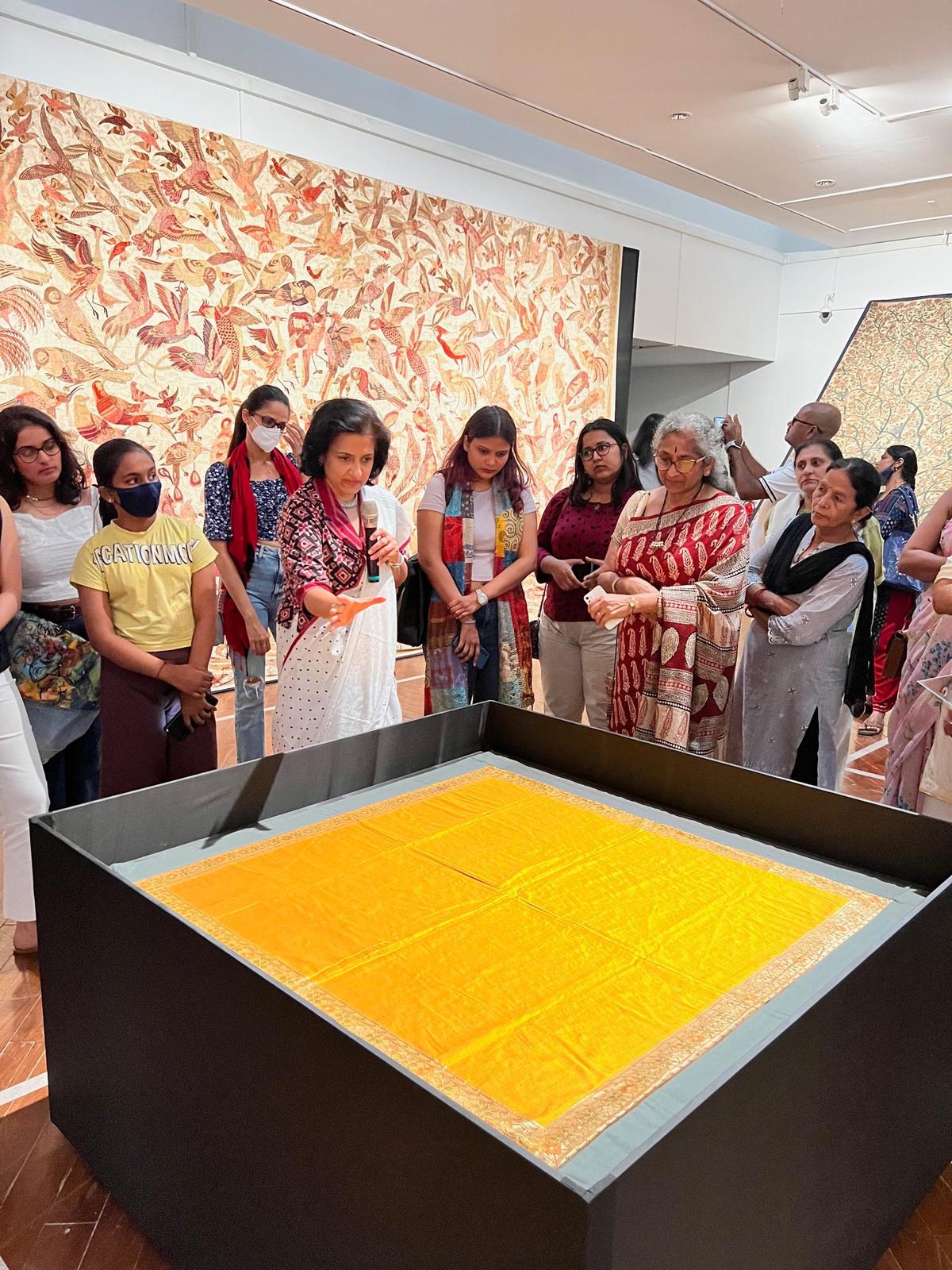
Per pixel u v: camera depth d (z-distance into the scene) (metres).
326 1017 1.45
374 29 4.41
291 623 2.99
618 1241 1.21
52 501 3.43
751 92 5.08
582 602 3.95
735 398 11.66
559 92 5.17
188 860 2.43
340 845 2.55
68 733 3.44
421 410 7.42
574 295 8.52
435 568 3.60
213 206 5.97
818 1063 1.59
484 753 3.37
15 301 5.26
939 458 10.02
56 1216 2.05
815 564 3.38
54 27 5.21
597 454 3.84
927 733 2.99
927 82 4.88
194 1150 1.79
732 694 3.74
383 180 6.86
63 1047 2.14
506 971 1.92
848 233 8.85
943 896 1.94
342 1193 1.49
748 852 2.61
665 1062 1.62
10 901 3.01
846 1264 1.85
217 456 6.27
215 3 4.17
